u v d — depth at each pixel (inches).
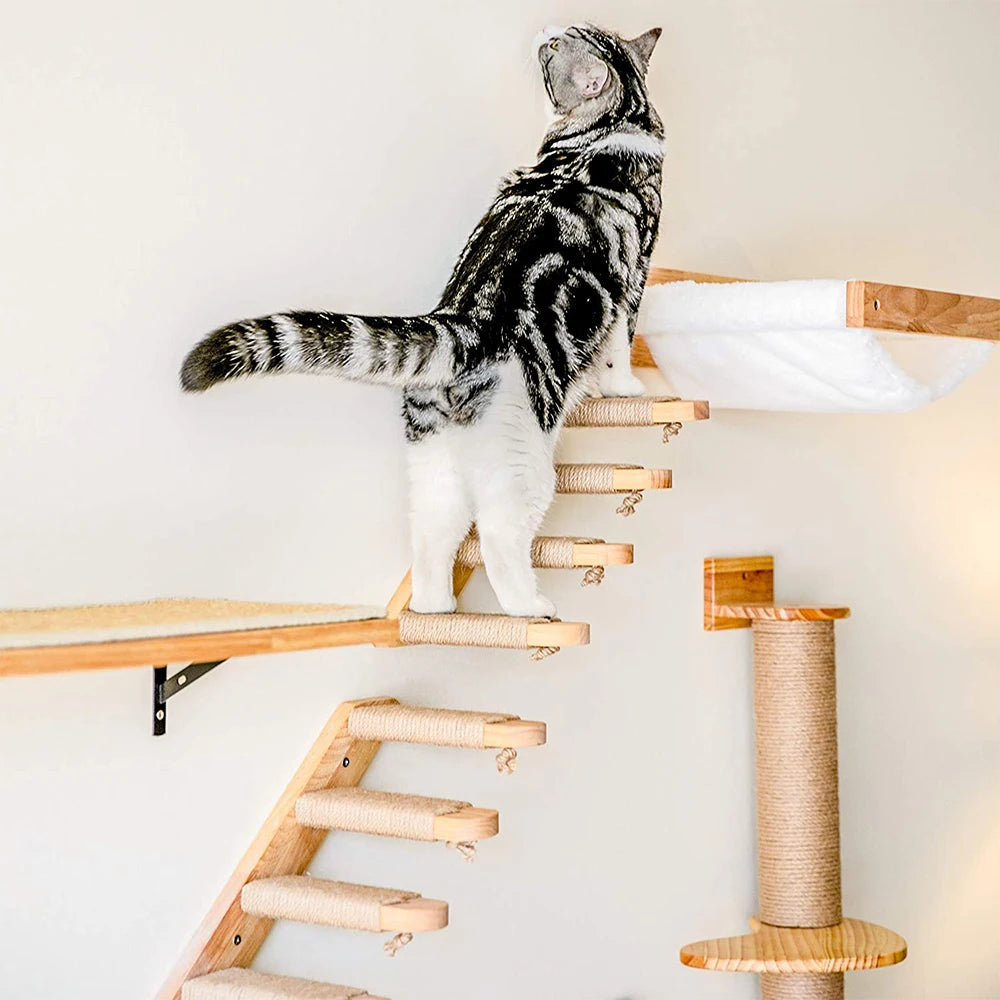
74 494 69.8
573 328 75.2
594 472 79.7
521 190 78.8
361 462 81.9
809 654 101.0
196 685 74.5
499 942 89.0
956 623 122.1
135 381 72.2
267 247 77.6
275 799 77.7
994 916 124.8
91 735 70.1
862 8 114.2
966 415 123.4
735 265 104.5
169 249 73.4
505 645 73.0
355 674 81.7
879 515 116.1
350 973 81.4
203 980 72.0
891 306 77.3
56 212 69.2
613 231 78.0
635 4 97.6
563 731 93.1
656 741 99.2
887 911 116.0
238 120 76.4
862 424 114.9
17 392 67.9
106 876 70.6
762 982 100.7
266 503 77.6
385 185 83.2
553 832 92.4
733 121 104.4
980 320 84.0
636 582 98.3
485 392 71.8
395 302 83.6
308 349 64.6
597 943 94.7
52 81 69.1
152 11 72.8
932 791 119.8
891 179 116.6
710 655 103.3
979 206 124.6
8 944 67.0
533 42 84.4
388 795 76.1
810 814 100.6
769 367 85.1
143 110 72.4
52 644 53.6
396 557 83.5
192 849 74.0
